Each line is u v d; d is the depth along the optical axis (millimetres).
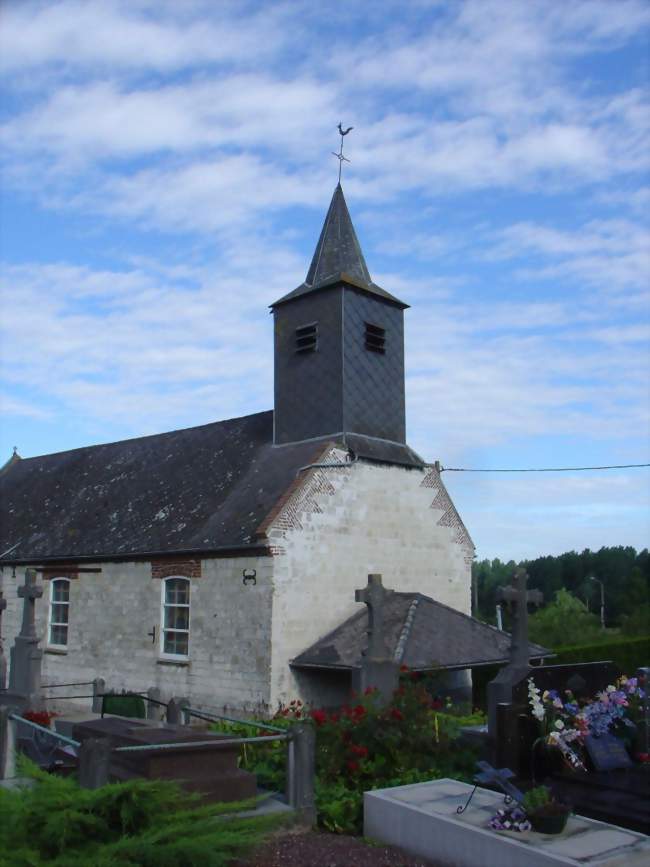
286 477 18391
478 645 17062
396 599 17953
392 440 20250
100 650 20188
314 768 8742
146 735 8711
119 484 23828
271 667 16203
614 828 7070
